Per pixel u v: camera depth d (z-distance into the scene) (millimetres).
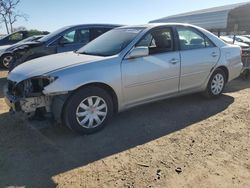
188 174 3104
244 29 21688
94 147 3775
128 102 4504
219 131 4258
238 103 5672
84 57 4379
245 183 2939
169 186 2896
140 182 2969
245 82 7957
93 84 4102
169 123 4602
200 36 5469
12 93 4117
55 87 3783
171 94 5055
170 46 4930
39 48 7652
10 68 7867
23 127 4441
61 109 3916
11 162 3396
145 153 3590
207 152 3592
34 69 4078
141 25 5051
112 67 4184
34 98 3834
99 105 4203
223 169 3197
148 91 4664
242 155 3510
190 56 5129
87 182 2986
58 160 3441
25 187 2912
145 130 4320
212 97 5859
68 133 4211
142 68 4469
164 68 4746
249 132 4211
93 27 8375
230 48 5938
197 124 4551
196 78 5336
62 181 3010
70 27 8094
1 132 4254
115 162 3383
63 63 4121
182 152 3602
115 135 4145
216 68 5652
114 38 4898
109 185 2930
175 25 5102
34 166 3309
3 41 14055
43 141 3953
